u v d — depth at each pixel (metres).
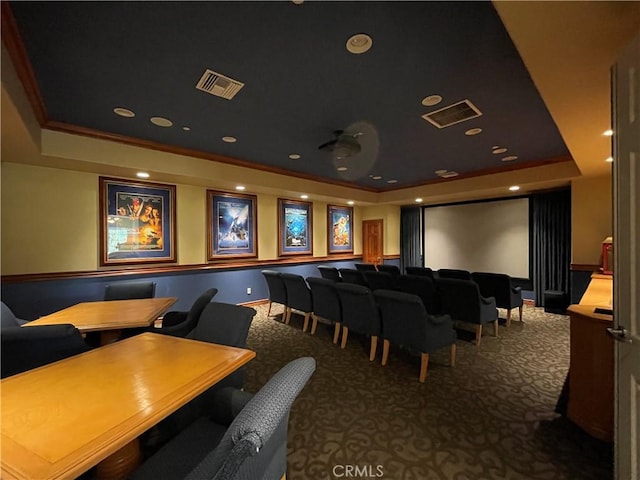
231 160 4.84
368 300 3.27
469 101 2.82
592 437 1.95
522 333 4.20
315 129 3.53
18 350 1.76
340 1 1.61
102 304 3.17
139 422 1.05
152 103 2.83
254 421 0.84
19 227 3.65
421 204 8.04
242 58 2.12
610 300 2.64
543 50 1.61
